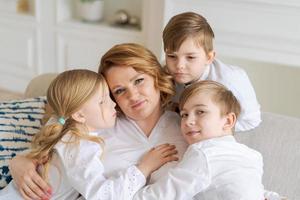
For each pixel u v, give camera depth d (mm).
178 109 1405
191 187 1103
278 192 1296
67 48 3041
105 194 1112
